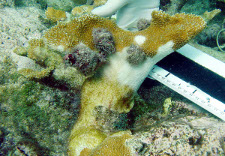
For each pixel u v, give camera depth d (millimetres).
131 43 189
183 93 209
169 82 215
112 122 201
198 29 176
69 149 200
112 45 181
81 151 188
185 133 168
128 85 202
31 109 209
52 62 200
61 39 180
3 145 212
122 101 204
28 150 218
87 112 203
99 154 172
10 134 212
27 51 193
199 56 221
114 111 202
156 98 244
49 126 216
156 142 167
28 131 214
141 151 165
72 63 176
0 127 208
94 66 176
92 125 199
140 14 231
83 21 181
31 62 217
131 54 182
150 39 188
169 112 215
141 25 217
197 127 176
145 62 194
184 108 222
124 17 236
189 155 157
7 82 204
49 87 212
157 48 187
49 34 182
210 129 172
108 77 199
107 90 200
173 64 225
